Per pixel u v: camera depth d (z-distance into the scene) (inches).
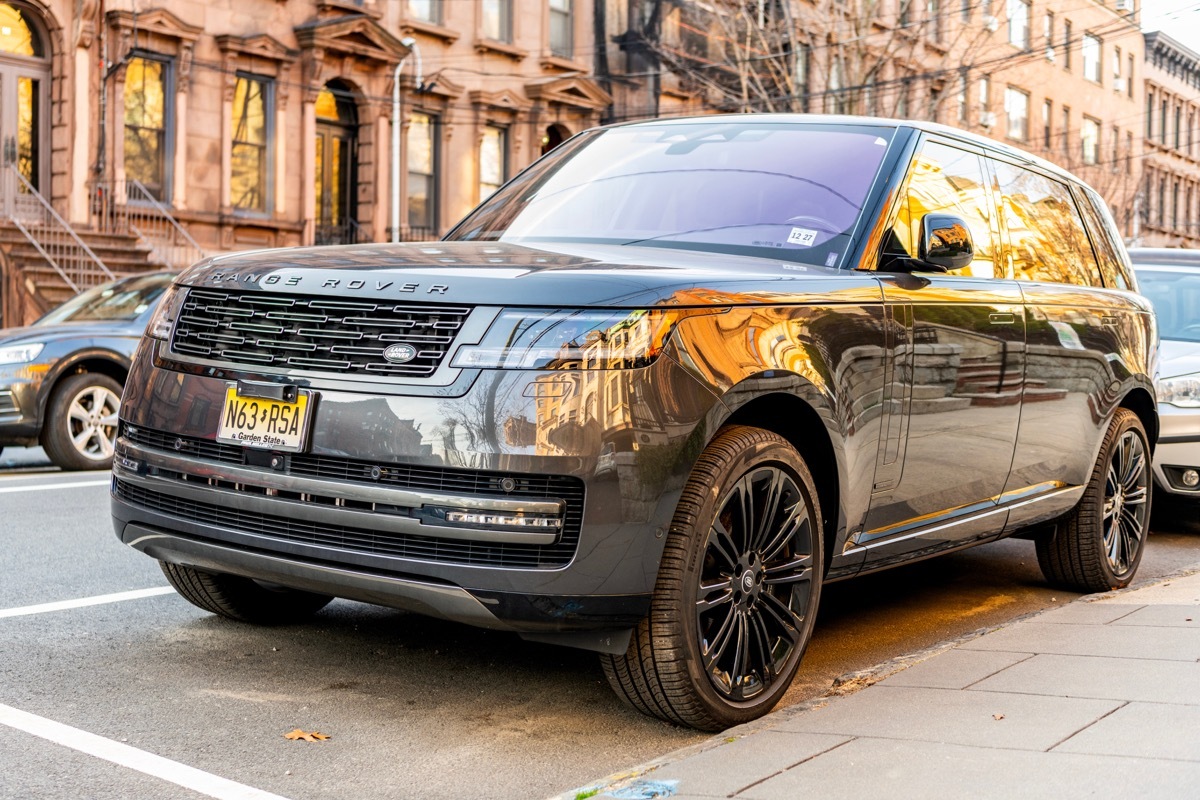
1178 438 304.7
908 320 169.0
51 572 231.3
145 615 199.3
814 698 165.8
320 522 141.4
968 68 1226.0
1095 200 251.1
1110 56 2105.1
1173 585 224.5
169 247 854.5
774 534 153.2
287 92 938.7
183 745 141.9
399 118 998.4
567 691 165.5
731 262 159.2
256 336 149.3
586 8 1202.0
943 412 176.7
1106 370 222.7
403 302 139.8
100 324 407.8
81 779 130.5
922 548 182.7
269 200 935.7
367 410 137.9
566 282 137.4
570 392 132.4
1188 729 131.0
